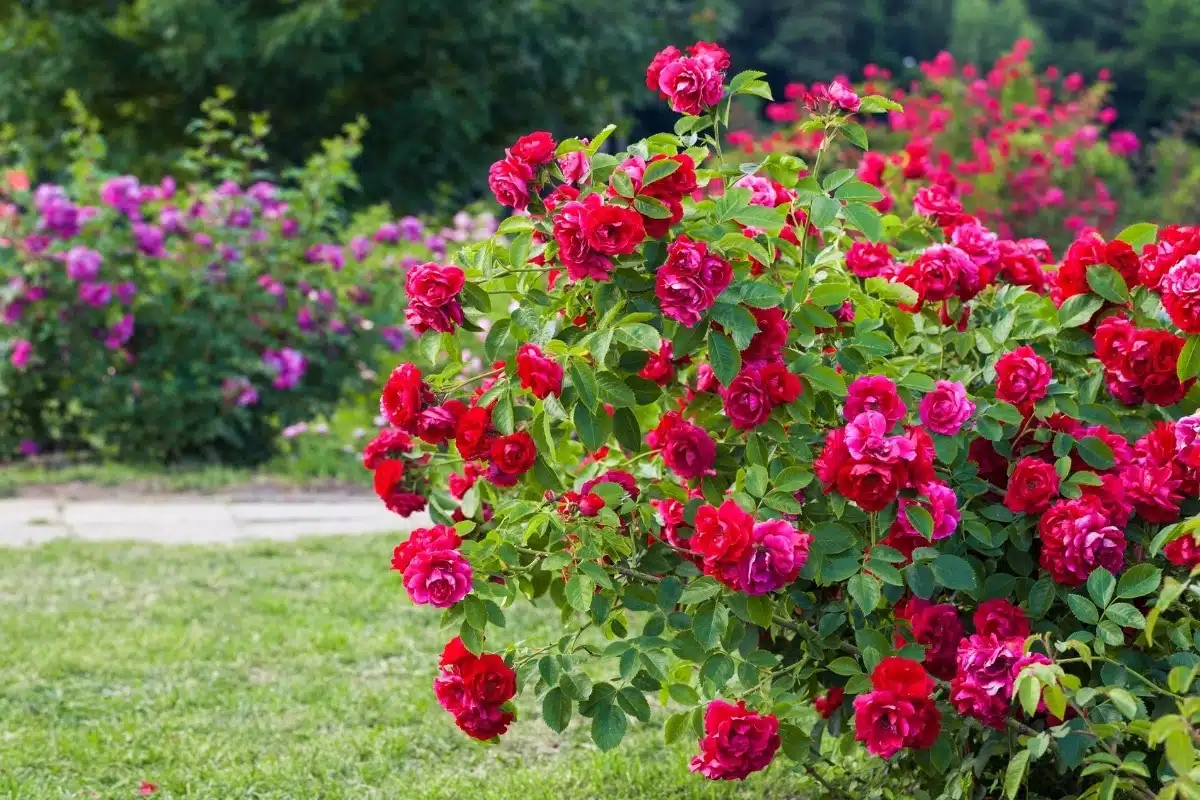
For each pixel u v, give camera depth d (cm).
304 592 693
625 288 322
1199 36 4597
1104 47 5084
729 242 320
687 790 435
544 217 337
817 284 341
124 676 558
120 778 450
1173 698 300
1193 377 328
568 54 2142
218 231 1067
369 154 2122
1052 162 1288
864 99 346
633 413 339
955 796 331
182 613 649
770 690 336
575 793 436
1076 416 333
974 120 1420
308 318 1067
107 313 1005
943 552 330
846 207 341
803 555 298
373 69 2133
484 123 2111
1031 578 336
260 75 2033
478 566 328
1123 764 269
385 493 359
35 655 575
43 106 2098
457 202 2219
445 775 455
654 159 339
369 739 485
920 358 360
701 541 296
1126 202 1559
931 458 307
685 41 2512
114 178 1049
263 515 881
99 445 1056
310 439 1069
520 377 317
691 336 316
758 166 347
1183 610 304
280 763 462
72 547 769
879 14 4891
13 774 444
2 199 1041
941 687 322
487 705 321
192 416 1028
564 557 324
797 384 315
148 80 2105
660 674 320
